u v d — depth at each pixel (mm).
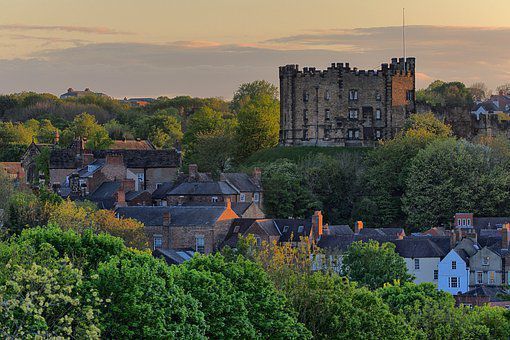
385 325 192125
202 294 161500
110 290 146000
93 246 163875
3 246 150000
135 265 151750
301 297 188125
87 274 155875
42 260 145250
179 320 150625
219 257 180250
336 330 187125
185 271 164875
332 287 192000
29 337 119938
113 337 143625
